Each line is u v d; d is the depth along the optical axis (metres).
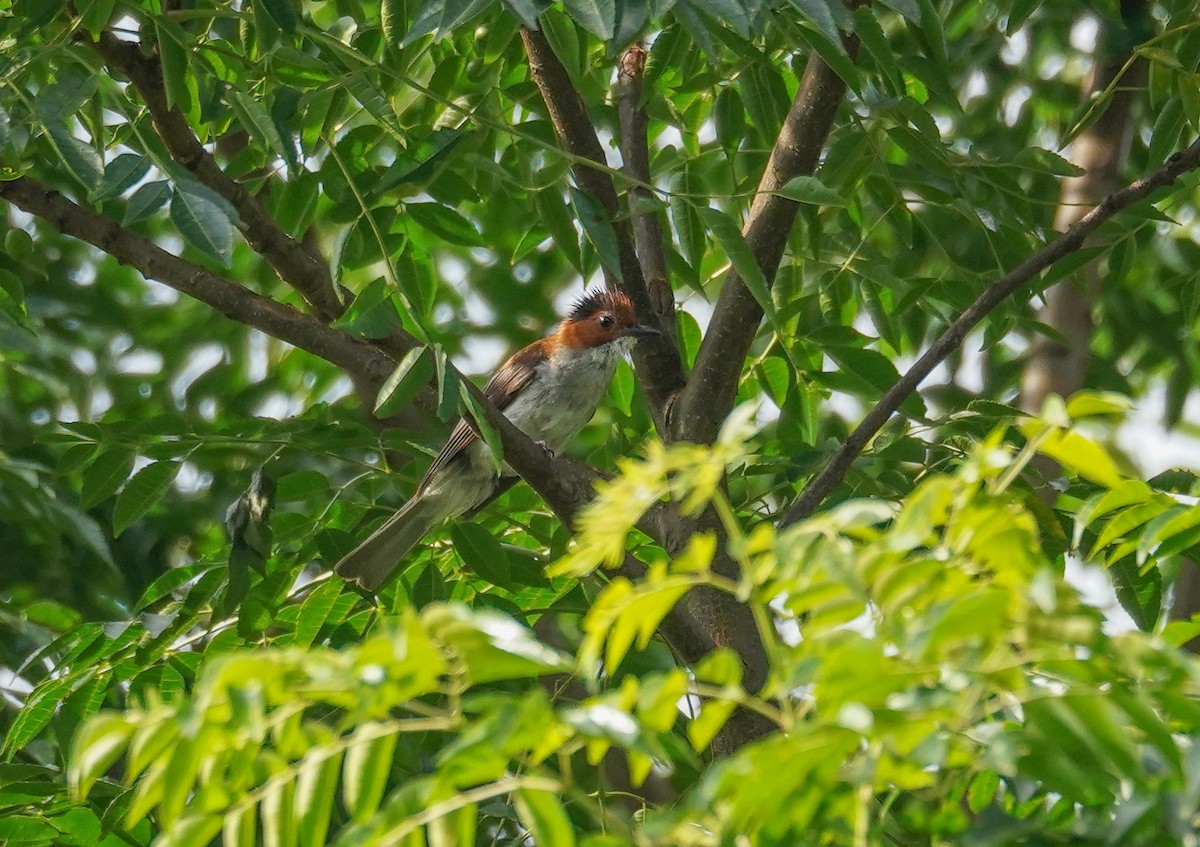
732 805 3.84
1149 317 14.35
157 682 10.24
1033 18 14.00
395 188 9.89
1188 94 10.33
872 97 10.07
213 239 7.33
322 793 4.15
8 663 12.48
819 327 10.80
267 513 9.86
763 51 10.80
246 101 8.88
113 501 14.25
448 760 3.90
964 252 12.27
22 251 11.45
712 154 12.20
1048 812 4.82
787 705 4.15
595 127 12.80
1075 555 8.82
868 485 10.23
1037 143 15.79
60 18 9.49
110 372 16.06
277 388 15.85
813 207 11.67
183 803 4.11
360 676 3.93
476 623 3.96
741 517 10.55
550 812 4.07
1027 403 13.19
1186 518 4.68
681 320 12.44
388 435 10.71
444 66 11.24
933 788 5.01
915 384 9.71
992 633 3.76
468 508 11.54
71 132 8.27
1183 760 3.87
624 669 10.09
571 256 11.12
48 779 9.55
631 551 11.21
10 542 13.96
